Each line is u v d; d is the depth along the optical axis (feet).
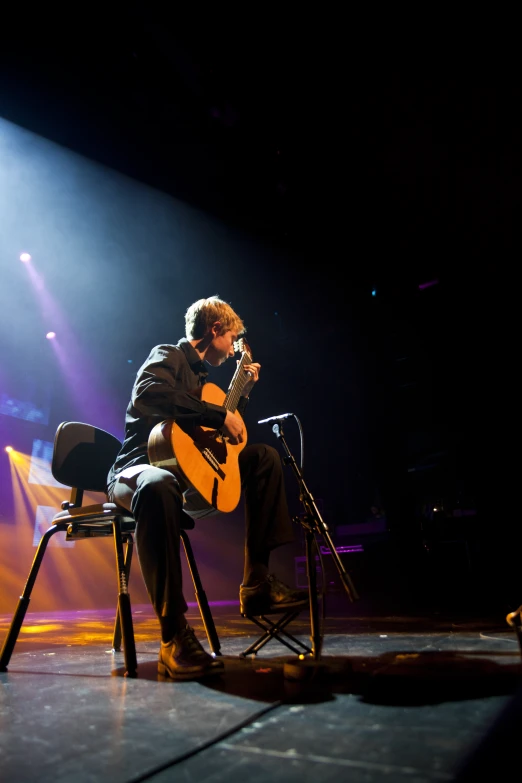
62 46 16.11
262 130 19.33
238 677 5.32
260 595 6.43
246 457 7.05
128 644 5.73
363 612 16.74
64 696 4.77
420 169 21.07
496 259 26.00
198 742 3.33
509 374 29.12
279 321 32.40
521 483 28.17
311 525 5.82
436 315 30.19
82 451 7.61
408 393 31.83
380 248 26.09
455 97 17.84
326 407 33.91
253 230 25.03
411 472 31.14
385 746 3.11
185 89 17.78
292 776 2.76
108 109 18.71
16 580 27.73
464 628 9.89
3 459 28.99
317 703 4.12
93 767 3.01
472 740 3.13
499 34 15.66
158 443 6.20
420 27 15.61
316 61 16.71
